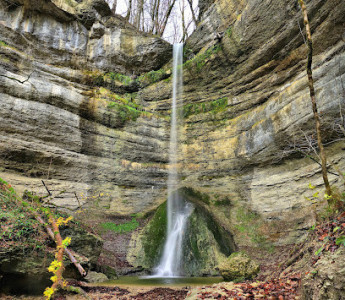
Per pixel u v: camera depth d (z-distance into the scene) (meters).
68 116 13.04
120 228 12.11
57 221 5.95
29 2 14.08
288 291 4.30
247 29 13.16
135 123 15.43
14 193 6.71
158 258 10.80
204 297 4.76
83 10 16.45
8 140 10.65
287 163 11.05
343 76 8.55
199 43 17.48
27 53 13.70
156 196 14.56
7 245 4.85
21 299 4.77
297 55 11.48
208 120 15.53
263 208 11.24
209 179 14.20
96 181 13.19
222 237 11.00
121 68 17.78
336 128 8.40
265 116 12.15
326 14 9.75
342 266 3.05
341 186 8.24
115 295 5.84
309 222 8.95
